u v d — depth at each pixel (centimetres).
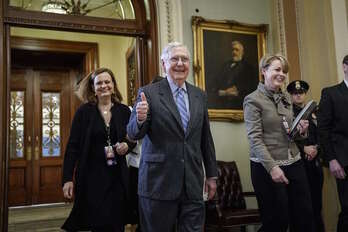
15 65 704
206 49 435
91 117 255
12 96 695
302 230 244
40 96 717
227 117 434
